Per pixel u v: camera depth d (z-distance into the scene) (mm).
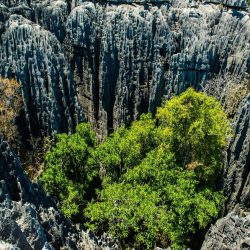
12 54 58062
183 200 41594
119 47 67062
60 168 49875
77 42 66062
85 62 67438
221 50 66562
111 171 50094
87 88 69062
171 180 45312
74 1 68500
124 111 68875
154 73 67875
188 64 66438
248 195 49594
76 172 52281
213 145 49438
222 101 64750
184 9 69750
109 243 35344
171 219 40281
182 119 49688
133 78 68250
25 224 25531
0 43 59406
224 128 50312
